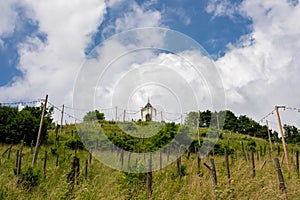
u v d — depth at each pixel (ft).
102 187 24.91
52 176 29.94
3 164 39.60
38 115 81.71
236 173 26.50
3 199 21.45
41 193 24.09
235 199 20.92
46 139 68.13
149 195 22.76
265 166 36.14
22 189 24.39
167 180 27.48
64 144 56.75
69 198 21.40
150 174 23.52
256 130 140.97
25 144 65.67
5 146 61.57
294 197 21.95
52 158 48.32
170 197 23.26
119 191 23.90
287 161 41.55
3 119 66.74
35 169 28.43
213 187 22.30
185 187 24.99
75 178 24.31
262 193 21.53
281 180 22.00
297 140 134.10
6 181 26.55
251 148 63.16
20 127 65.46
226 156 25.76
